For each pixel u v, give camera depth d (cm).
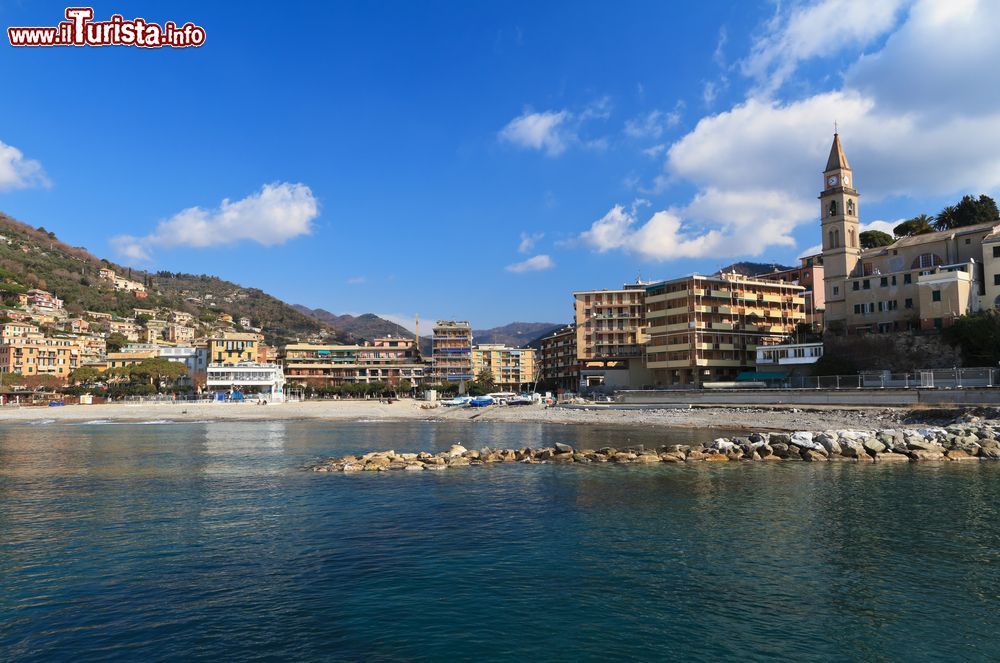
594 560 2248
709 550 2353
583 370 14900
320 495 3462
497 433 7806
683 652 1552
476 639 1625
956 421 5959
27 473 4372
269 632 1670
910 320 9794
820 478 3828
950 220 12319
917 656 1533
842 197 11081
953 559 2217
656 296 13562
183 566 2208
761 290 13700
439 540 2522
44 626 1708
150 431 8900
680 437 6738
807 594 1911
